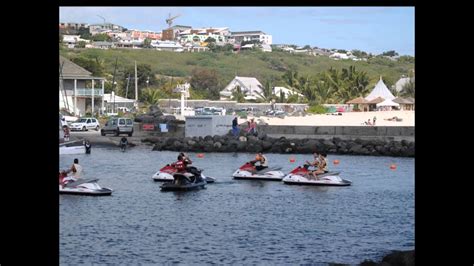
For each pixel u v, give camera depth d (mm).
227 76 189750
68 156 65000
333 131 76500
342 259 24422
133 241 27250
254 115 113500
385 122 95000
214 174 50094
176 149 71438
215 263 23891
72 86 111188
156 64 189750
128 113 114438
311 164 44688
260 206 35906
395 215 33594
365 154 67562
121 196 38875
